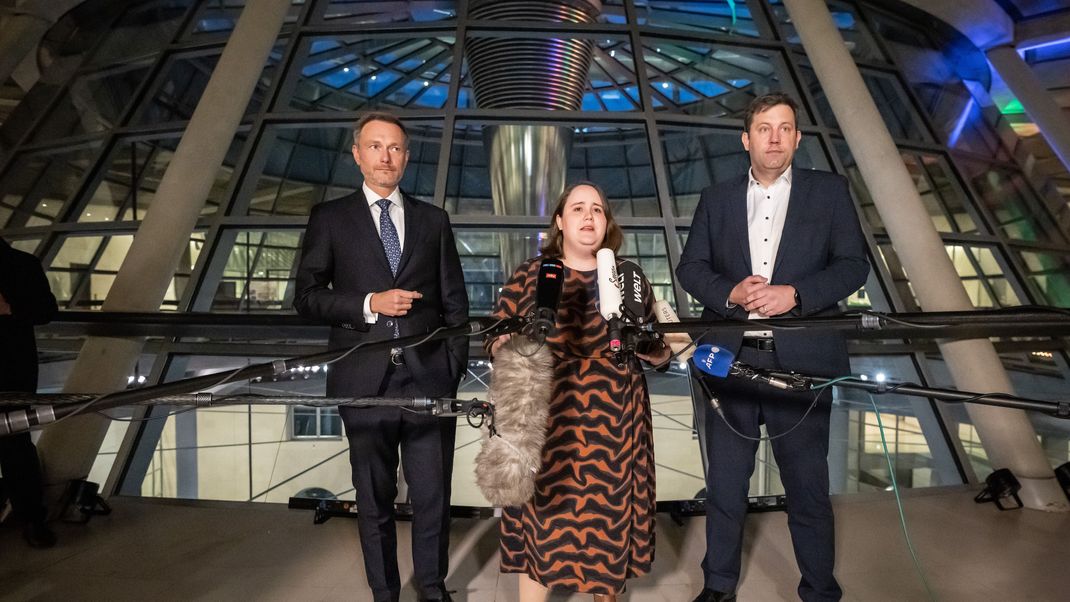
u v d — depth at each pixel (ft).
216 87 17.71
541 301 6.70
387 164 8.47
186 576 9.83
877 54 27.86
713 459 8.72
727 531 8.59
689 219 18.92
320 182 36.01
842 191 8.45
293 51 22.26
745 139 8.54
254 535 11.47
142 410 14.49
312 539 11.32
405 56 32.99
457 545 11.10
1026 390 19.15
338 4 28.55
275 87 21.39
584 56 24.23
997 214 24.48
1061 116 27.66
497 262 42.98
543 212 24.85
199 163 16.66
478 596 9.20
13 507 10.96
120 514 12.36
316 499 12.82
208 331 13.80
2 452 10.54
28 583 9.57
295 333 14.07
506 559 7.86
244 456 37.06
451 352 8.96
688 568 10.18
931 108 27.86
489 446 6.77
